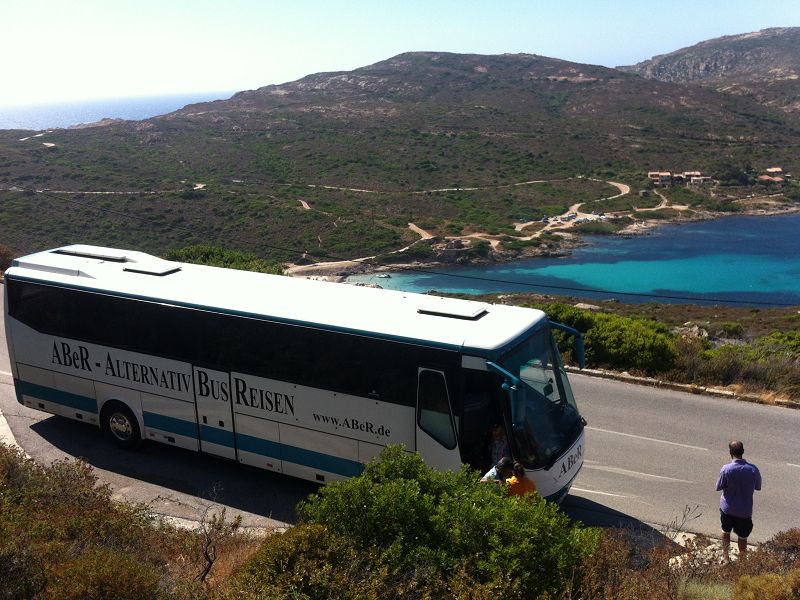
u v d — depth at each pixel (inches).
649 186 5447.8
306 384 432.8
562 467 388.8
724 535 368.5
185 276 526.9
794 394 655.1
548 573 243.4
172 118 7657.5
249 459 466.6
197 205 4141.2
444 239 3978.8
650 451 534.6
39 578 234.1
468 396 380.5
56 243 3166.8
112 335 510.9
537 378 403.2
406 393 398.9
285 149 6343.5
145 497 456.8
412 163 6053.2
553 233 4249.5
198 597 243.8
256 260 1153.4
